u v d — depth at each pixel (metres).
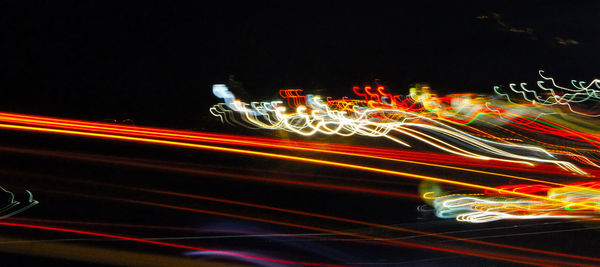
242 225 5.57
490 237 5.26
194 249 4.75
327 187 7.48
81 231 5.20
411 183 7.80
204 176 8.02
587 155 10.47
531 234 5.33
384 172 8.58
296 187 7.44
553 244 5.04
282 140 11.95
